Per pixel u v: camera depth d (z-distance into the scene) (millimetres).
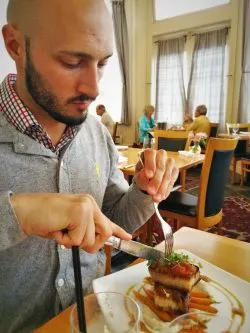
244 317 589
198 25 5867
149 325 570
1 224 478
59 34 529
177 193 2426
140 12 6473
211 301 637
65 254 738
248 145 4676
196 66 5926
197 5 5836
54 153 763
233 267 795
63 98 591
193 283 628
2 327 720
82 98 598
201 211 2064
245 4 5266
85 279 824
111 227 552
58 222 479
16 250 697
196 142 2955
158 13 6359
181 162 2426
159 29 6367
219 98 5758
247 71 5441
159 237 2197
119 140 6867
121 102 6715
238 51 5523
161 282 631
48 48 548
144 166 808
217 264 807
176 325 531
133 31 6543
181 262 663
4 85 740
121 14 6230
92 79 574
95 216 514
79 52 537
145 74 6738
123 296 559
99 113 5379
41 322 734
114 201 977
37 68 576
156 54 6523
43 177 733
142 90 6805
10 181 697
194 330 531
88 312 527
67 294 742
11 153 703
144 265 761
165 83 6402
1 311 719
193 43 5977
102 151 953
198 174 5242
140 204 846
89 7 523
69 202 491
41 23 537
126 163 2256
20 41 601
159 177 777
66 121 634
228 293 664
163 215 2232
